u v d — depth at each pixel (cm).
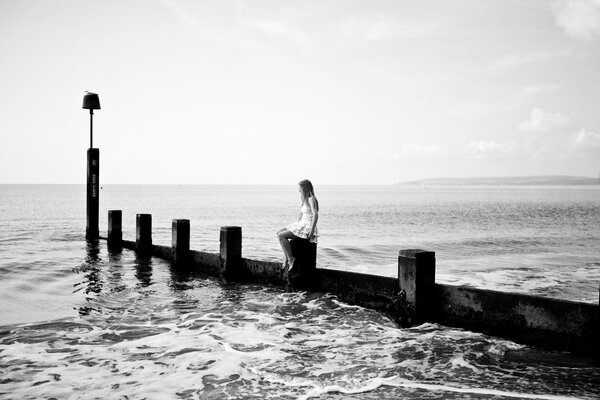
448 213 5384
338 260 1705
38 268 1271
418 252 725
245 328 738
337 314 814
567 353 599
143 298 954
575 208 6775
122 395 481
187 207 6669
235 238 1060
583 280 1344
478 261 1770
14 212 4678
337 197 13538
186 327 747
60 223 3167
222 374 541
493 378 531
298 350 632
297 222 920
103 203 7938
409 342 662
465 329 702
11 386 504
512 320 652
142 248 1398
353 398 472
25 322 780
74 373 544
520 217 4725
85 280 1128
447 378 530
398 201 10031
